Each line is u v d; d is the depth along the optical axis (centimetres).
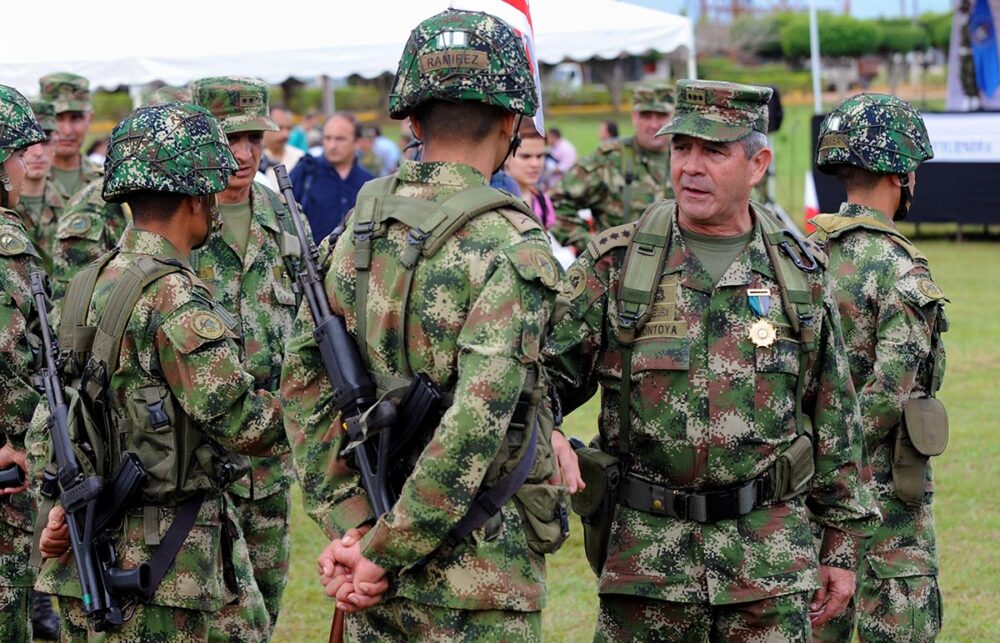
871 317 416
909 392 409
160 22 1038
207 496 352
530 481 292
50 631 550
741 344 346
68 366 341
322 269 306
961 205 1794
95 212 570
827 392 358
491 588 282
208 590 348
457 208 282
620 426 354
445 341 280
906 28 5381
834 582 365
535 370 287
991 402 955
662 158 859
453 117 288
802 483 352
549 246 284
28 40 1030
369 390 287
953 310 1334
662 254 352
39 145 706
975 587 583
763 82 5569
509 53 287
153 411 334
